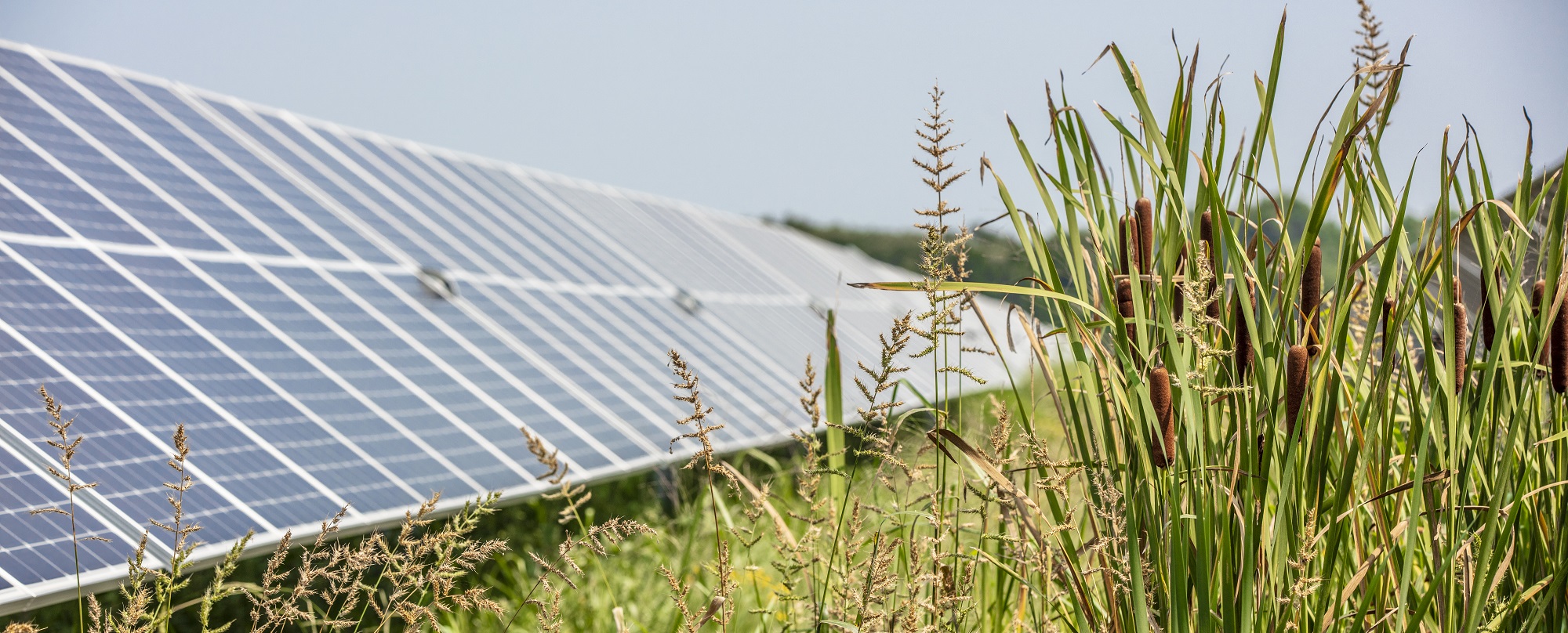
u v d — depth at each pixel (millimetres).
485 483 5953
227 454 5195
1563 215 1836
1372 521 2262
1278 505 1808
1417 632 1793
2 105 7898
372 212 9969
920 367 11688
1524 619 2037
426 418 6465
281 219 8711
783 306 14406
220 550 4445
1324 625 1906
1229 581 1833
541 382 7824
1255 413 1878
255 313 6836
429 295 8547
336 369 6609
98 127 8477
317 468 5422
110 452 4816
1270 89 1859
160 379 5590
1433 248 2139
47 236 6504
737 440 7617
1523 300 2025
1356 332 2828
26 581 3809
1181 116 1941
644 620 4078
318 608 4379
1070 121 2102
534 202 13328
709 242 16422
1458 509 1990
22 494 4234
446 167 12742
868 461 2967
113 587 4020
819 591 2463
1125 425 2029
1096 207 2115
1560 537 1976
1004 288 1905
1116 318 1969
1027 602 2521
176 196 8062
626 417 7773
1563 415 2051
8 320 5410
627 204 15875
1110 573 1989
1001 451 2188
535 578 5047
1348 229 1891
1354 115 1776
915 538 2439
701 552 4137
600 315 10172
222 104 10477
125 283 6418
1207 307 1984
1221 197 2080
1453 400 1883
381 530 5125
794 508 4082
